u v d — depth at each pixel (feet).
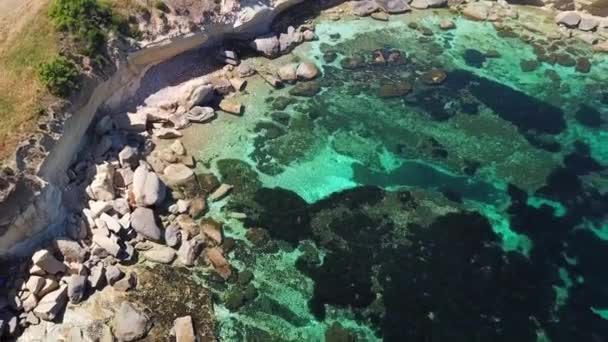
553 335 101.35
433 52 158.81
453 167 129.18
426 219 118.21
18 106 113.50
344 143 132.77
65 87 116.88
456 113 141.69
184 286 104.68
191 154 127.24
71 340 95.14
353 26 164.25
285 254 111.04
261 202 119.14
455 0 175.63
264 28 155.74
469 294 106.32
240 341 98.48
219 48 149.59
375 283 107.24
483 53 159.94
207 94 136.67
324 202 120.26
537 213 120.78
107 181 114.93
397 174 126.93
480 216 119.44
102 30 129.18
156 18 138.10
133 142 127.03
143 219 110.22
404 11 170.71
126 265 106.42
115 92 131.23
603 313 104.78
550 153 133.90
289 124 135.95
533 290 107.55
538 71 155.53
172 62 143.13
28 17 128.98
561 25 170.09
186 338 96.63
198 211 115.55
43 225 106.22
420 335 100.48
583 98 148.56
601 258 113.29
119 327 96.89
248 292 104.68
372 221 117.29
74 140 118.62
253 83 144.87
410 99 144.46
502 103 145.18
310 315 102.42
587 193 125.39
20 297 98.78
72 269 103.50
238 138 132.05
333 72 149.89
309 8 166.61
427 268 109.91
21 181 103.09
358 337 99.86
